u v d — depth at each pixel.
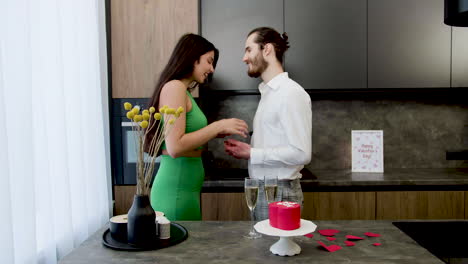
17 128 1.53
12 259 1.41
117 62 2.66
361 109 3.17
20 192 1.53
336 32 2.74
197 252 1.16
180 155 1.71
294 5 2.74
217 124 1.79
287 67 2.76
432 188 2.55
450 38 2.73
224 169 3.12
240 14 2.75
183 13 2.64
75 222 2.11
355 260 1.08
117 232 1.27
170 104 1.66
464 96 3.14
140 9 2.65
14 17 1.51
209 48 1.85
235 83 2.77
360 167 2.95
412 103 3.16
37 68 1.69
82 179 2.15
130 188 2.65
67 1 2.05
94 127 2.35
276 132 1.95
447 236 1.32
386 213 2.53
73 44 2.10
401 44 2.73
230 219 2.54
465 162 3.15
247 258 1.10
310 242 1.23
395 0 2.72
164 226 1.26
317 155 3.18
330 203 2.53
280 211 1.10
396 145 3.17
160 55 2.65
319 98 3.17
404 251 1.14
